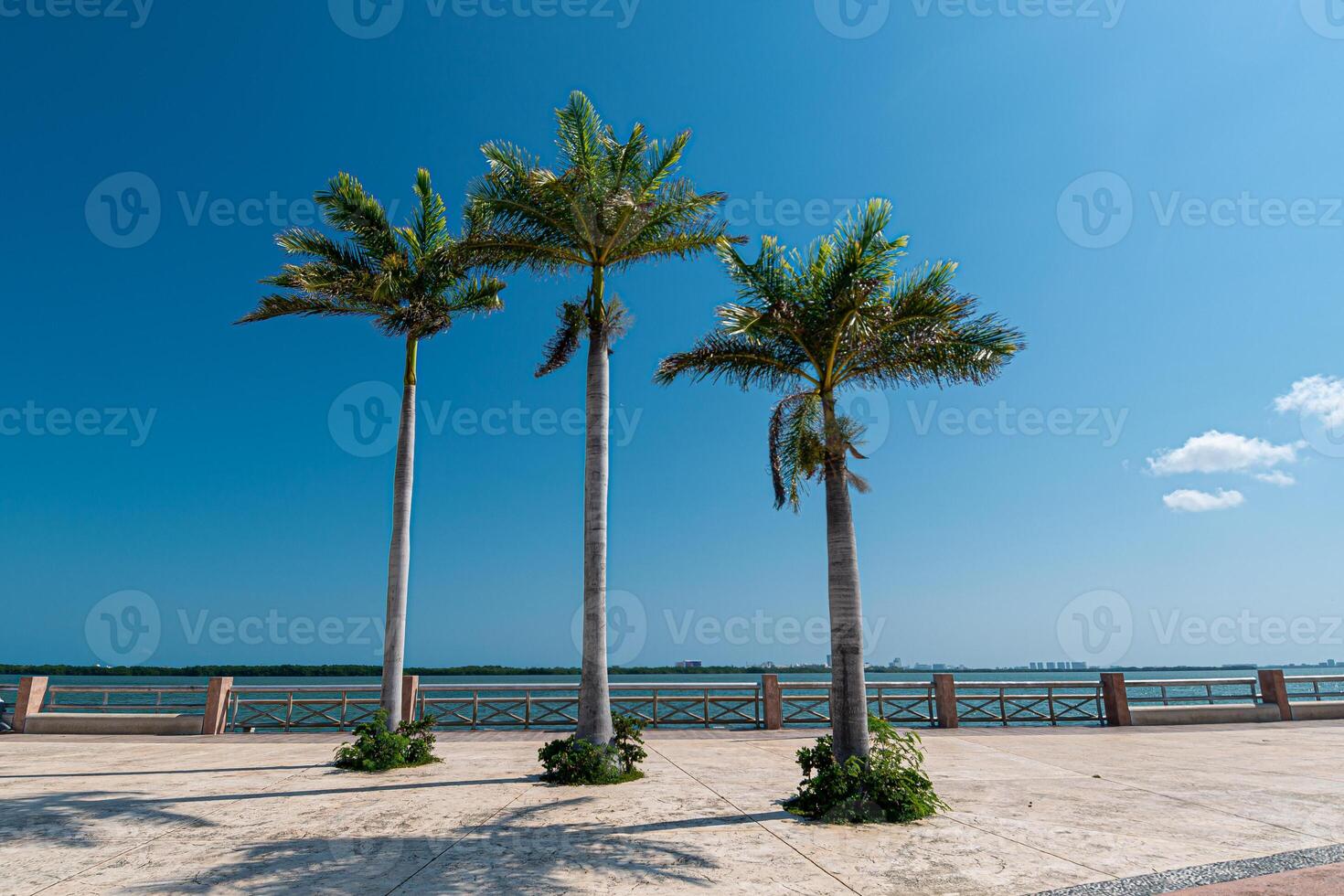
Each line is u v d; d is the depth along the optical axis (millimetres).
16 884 6148
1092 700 18859
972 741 15336
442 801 9492
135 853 7078
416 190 15430
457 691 17922
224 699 17172
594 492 12156
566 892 5855
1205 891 5695
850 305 9852
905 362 10336
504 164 12539
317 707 17688
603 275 13055
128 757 13391
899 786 8367
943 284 10141
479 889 5949
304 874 6375
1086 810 8742
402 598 13570
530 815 8664
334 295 14320
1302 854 6723
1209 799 9352
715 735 16500
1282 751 13742
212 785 10648
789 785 10430
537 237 13031
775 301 10125
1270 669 19453
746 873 6336
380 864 6672
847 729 8961
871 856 6844
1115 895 5664
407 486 14195
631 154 12898
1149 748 14219
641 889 5930
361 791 10211
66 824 8203
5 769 12039
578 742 11031
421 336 14883
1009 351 9992
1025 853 6906
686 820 8336
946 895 5734
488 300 15773
